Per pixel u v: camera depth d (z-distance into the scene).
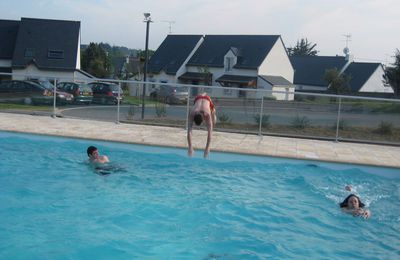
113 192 8.79
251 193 9.16
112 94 18.44
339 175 10.84
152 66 55.53
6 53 43.59
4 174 9.66
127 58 76.44
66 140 12.73
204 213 7.82
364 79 58.44
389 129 14.41
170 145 12.11
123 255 5.99
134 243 6.41
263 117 15.14
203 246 6.43
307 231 7.26
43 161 10.84
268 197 8.95
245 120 15.27
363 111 14.45
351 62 62.09
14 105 17.33
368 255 6.44
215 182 9.81
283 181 10.13
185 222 7.36
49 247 6.11
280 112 14.97
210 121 9.22
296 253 6.35
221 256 6.10
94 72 59.50
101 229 6.87
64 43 43.91
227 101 15.34
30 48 43.03
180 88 16.58
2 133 13.25
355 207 8.23
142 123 15.75
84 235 6.60
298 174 10.75
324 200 8.97
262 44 51.69
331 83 56.25
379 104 14.34
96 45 62.41
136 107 16.69
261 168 11.12
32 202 7.95
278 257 6.17
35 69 42.00
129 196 8.58
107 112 17.25
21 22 44.66
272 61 51.19
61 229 6.78
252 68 49.62
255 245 6.55
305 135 14.57
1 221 6.98
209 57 53.44
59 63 42.56
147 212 7.74
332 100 14.51
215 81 51.56
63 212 7.53
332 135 14.62
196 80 52.59
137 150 12.22
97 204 8.03
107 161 10.93
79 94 18.53
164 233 6.85
